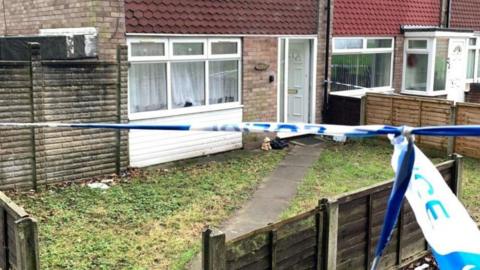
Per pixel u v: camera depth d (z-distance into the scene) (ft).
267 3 36.58
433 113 36.04
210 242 11.70
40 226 20.40
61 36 27.22
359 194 15.28
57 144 26.37
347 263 15.43
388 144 38.14
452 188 19.19
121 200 24.04
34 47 24.89
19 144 25.07
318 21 40.42
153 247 18.79
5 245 13.50
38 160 25.72
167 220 21.63
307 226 14.07
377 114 39.52
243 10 35.17
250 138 36.63
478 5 55.42
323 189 26.78
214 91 34.71
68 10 30.07
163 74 31.76
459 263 5.68
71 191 25.34
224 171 30.12
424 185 6.14
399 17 47.52
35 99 25.20
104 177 28.22
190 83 33.30
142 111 31.01
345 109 41.45
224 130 6.12
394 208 5.80
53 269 16.75
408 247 17.40
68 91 26.40
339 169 31.09
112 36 28.73
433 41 45.88
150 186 26.53
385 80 47.65
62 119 26.35
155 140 31.27
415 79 47.78
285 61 39.86
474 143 34.06
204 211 22.98
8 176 24.94
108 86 27.94
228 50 34.99
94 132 27.78
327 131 5.83
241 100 36.11
